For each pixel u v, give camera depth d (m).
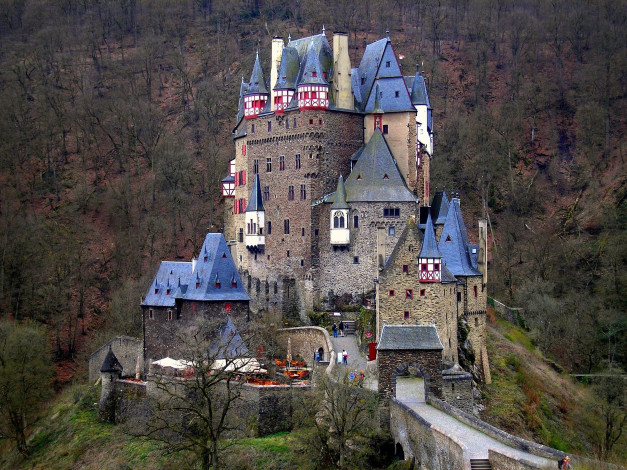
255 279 142.50
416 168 140.88
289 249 141.50
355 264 135.50
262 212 145.62
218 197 194.88
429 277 108.62
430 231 109.69
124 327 146.25
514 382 123.44
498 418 110.88
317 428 91.19
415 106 154.75
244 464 92.50
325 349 118.38
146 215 189.62
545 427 115.56
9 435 122.56
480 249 123.88
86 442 111.38
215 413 102.19
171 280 125.94
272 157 144.62
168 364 112.19
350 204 135.50
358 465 87.19
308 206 138.88
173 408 90.62
